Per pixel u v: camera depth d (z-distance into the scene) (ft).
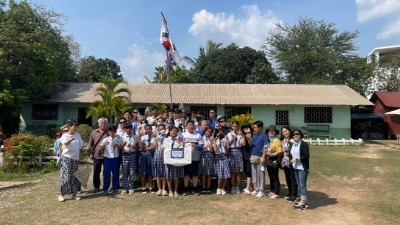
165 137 28.45
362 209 24.04
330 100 75.56
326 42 123.34
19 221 20.99
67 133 26.78
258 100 75.15
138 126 31.12
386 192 29.27
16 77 65.87
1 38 61.72
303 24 125.80
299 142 24.50
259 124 27.71
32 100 72.23
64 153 26.09
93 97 74.28
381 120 96.17
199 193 28.43
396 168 41.16
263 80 121.29
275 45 127.65
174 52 49.16
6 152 39.06
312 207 24.54
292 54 122.21
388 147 66.18
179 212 22.89
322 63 117.80
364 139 91.61
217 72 124.06
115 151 28.48
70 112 75.15
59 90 78.59
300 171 24.11
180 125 32.27
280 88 85.25
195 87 84.69
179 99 74.79
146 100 73.67
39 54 69.15
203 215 22.27
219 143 28.19
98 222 20.76
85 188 29.58
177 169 27.20
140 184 31.32
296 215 22.59
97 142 28.66
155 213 22.63
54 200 25.95
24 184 30.99
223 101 74.33
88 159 43.16
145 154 28.60
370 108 103.40
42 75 70.49
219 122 29.60
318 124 76.18
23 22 72.33
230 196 27.53
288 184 26.94
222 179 27.96
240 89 83.87
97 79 147.33
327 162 45.47
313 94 79.92
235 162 28.30
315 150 60.44
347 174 37.35
